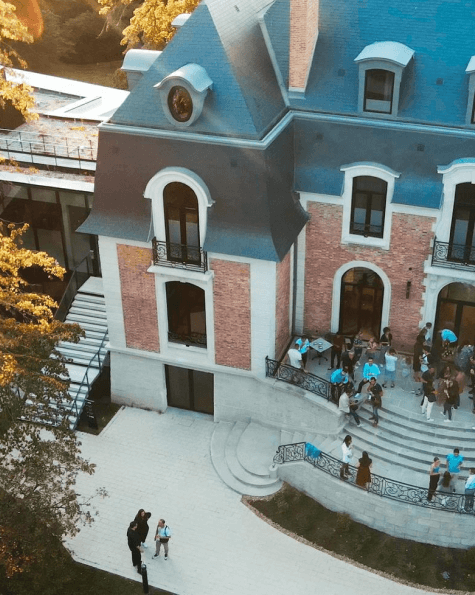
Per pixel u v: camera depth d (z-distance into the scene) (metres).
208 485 26.22
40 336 21.64
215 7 24.27
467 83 24.03
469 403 26.06
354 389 26.20
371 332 28.38
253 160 23.62
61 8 62.91
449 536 23.67
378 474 24.64
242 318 26.14
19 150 31.42
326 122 25.16
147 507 25.50
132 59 27.16
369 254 26.44
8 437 21.91
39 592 22.39
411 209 24.98
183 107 23.86
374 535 24.33
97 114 35.44
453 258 25.39
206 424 28.77
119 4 55.22
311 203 26.19
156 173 24.62
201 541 24.36
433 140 24.17
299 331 29.03
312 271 27.53
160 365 28.41
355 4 25.62
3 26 28.39
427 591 22.61
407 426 25.52
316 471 24.89
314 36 25.52
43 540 21.05
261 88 24.69
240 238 24.52
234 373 27.20
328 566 23.45
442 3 24.70
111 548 24.28
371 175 24.88
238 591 22.84
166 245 25.66
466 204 24.55
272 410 27.38
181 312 27.23
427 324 26.44
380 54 23.64
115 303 27.67
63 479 26.25
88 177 30.41
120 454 27.55
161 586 23.05
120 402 29.86
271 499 25.56
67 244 32.34
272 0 27.62
